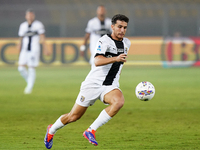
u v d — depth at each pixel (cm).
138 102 3369
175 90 4119
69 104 3266
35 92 4025
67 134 2088
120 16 1642
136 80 5022
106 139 1962
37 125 2366
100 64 1575
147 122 2448
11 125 2367
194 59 6712
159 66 6762
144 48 6750
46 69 6500
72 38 6562
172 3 8662
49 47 6556
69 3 8812
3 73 5978
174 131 2156
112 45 1656
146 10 8388
